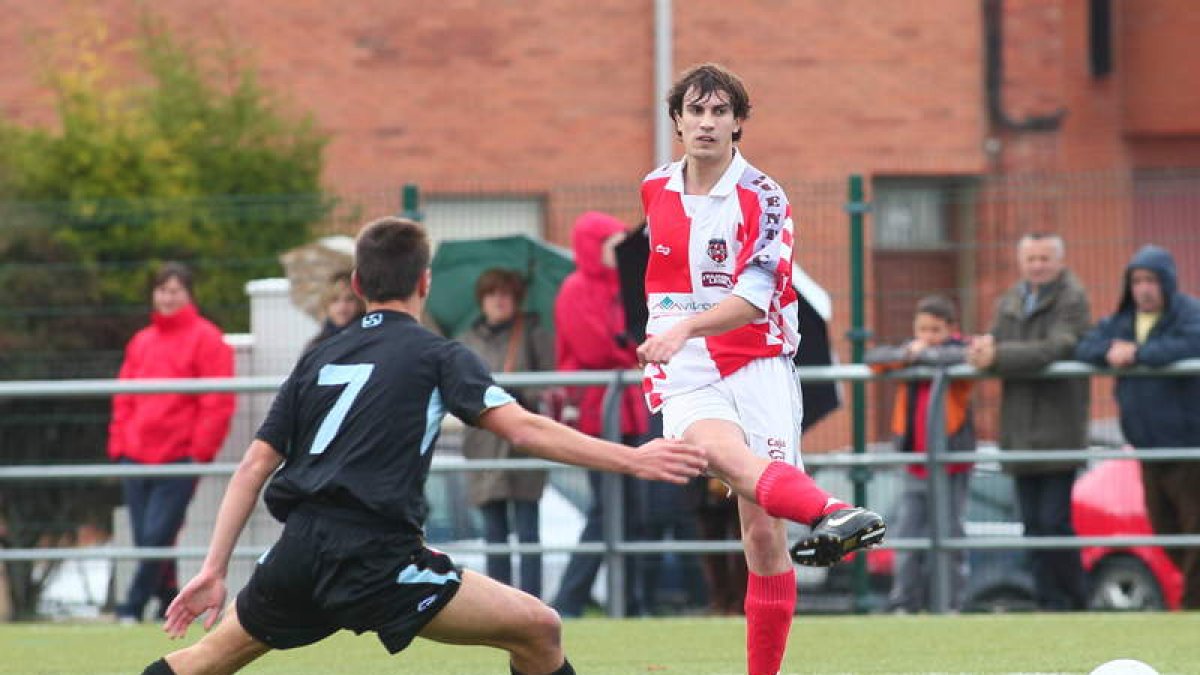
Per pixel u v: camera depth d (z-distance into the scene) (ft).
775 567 70.74
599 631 106.52
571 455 56.03
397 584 55.57
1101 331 119.14
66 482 133.59
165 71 197.16
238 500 57.72
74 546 133.69
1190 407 117.08
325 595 55.83
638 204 148.46
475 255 140.77
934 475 118.93
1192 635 98.94
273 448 57.72
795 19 243.40
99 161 174.50
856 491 125.08
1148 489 119.34
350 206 146.92
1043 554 119.24
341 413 56.59
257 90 197.47
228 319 140.77
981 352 118.42
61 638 106.73
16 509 133.90
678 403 68.90
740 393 69.05
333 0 239.30
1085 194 144.97
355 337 58.13
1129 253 144.77
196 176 185.16
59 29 235.81
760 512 69.82
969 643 97.19
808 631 104.53
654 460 55.88
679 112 68.49
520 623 57.11
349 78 239.50
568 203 165.07
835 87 244.01
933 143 244.83
